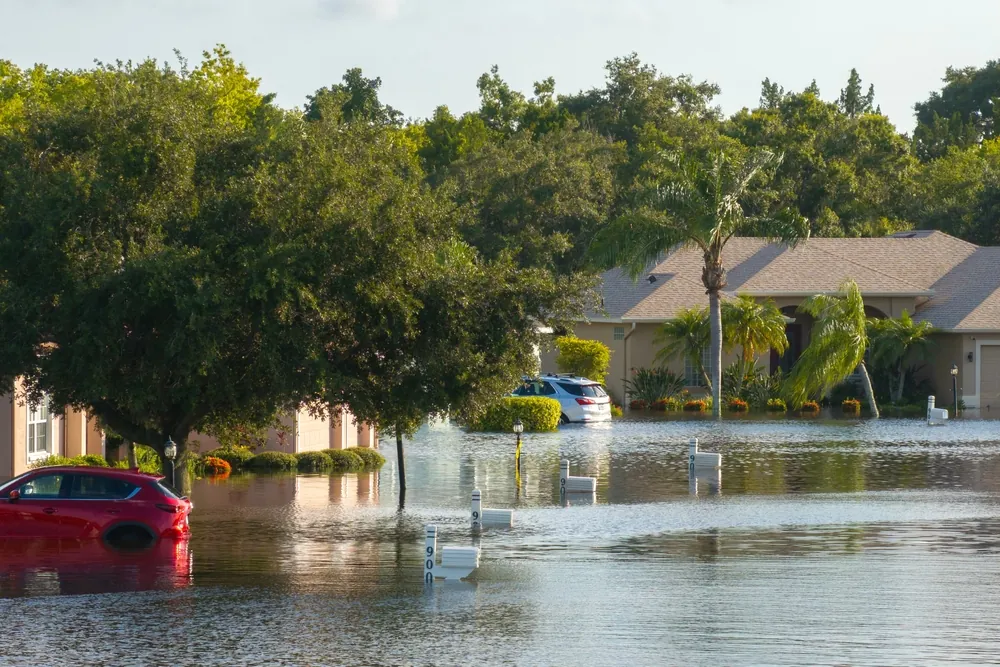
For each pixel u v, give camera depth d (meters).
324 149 45.81
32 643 28.19
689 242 109.75
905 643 27.92
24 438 57.47
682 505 52.69
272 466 66.94
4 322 41.66
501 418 93.00
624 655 26.91
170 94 46.47
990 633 28.95
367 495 56.44
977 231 160.62
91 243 42.31
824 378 109.38
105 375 42.59
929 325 117.31
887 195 178.00
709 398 117.81
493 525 47.16
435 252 50.09
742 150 168.25
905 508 51.53
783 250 127.81
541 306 47.81
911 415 107.19
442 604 32.66
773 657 26.72
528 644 27.97
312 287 43.19
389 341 46.62
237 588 34.97
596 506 52.50
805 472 64.88
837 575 36.62
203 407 47.94
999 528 46.00
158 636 28.91
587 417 98.38
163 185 44.59
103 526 43.28
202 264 41.59
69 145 45.38
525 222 143.50
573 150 154.50
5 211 42.59
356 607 32.28
